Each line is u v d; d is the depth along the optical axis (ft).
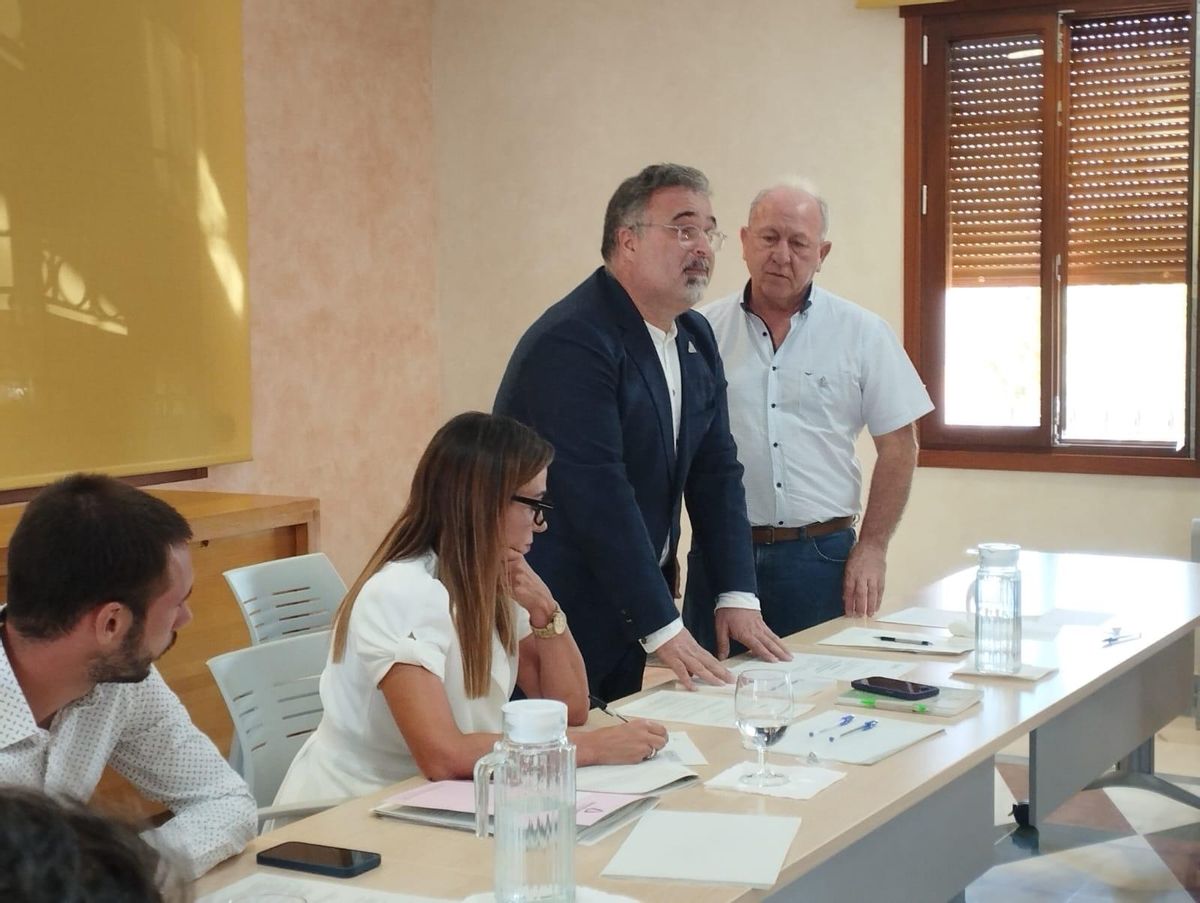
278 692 8.55
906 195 18.22
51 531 5.11
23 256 14.15
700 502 10.36
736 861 5.51
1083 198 17.47
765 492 11.64
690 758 7.05
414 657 6.93
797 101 18.83
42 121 14.35
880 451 12.16
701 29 19.39
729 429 10.57
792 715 6.57
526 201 20.84
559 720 4.97
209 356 16.66
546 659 8.02
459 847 5.79
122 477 15.46
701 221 9.46
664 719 7.97
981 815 7.56
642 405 9.48
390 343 20.68
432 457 7.41
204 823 5.73
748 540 10.27
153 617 5.27
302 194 19.07
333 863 5.50
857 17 18.37
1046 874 12.16
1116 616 10.84
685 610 11.55
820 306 11.85
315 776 7.40
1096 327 17.56
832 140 18.63
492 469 7.32
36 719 5.49
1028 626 10.46
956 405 18.29
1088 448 17.61
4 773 5.37
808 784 6.57
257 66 18.28
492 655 7.50
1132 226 17.24
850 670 9.17
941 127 18.02
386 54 20.43
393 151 20.61
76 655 5.24
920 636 10.29
